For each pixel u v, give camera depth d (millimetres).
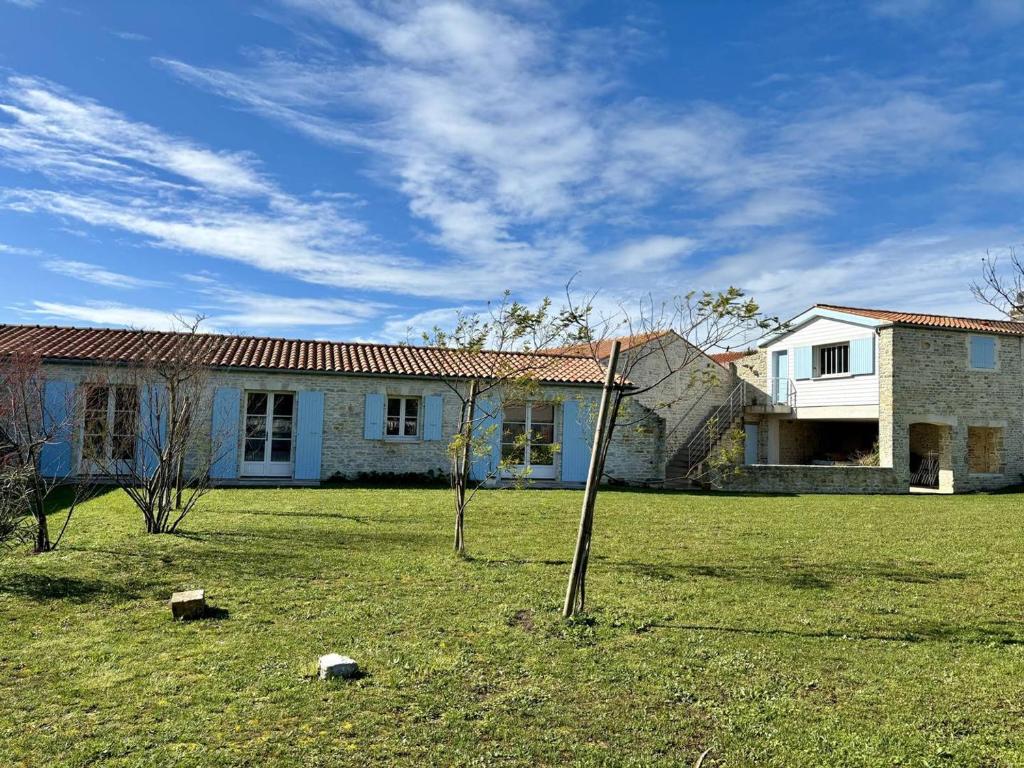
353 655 5016
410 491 15594
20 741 3730
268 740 3785
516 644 5293
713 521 12125
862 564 8477
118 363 11703
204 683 4492
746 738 3898
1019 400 22047
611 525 11367
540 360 20062
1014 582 7574
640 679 4684
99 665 4781
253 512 11883
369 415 17703
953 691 4551
